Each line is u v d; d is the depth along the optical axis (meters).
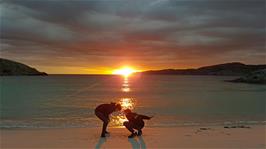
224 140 10.02
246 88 66.88
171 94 47.53
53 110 23.33
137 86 83.94
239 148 8.98
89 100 35.62
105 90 62.09
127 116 10.69
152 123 14.94
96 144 9.48
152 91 57.56
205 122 15.49
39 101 33.22
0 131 11.80
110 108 10.81
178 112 21.50
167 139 10.18
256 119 17.20
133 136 10.60
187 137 10.55
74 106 27.17
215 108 24.55
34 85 80.81
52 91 55.03
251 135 10.91
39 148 8.96
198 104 29.06
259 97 39.41
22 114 20.25
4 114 20.30
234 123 14.66
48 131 11.80
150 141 9.92
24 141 9.90
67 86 79.31
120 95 45.66
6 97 39.28
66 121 16.16
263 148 8.96
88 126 13.55
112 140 10.09
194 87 74.00
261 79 92.06
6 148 8.95
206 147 9.09
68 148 8.98
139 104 29.64
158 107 26.08
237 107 25.39
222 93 49.12
